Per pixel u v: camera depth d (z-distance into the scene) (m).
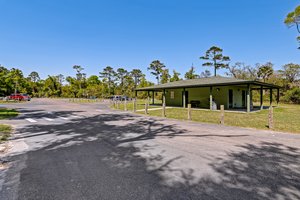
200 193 2.81
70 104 27.56
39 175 3.42
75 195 2.75
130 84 67.19
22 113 14.53
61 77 75.69
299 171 3.60
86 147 5.21
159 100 38.94
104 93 60.38
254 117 12.23
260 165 3.90
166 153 4.70
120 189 2.92
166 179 3.27
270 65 37.66
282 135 6.84
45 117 12.10
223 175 3.43
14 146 5.31
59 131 7.48
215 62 45.25
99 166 3.85
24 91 59.78
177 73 50.59
